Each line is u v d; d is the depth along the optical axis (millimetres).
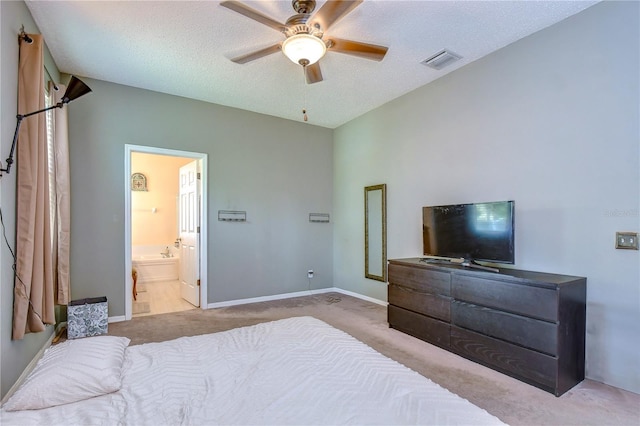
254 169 4738
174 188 6609
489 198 3156
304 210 5211
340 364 1521
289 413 1141
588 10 2482
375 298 4629
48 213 2514
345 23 2627
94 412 1169
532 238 2814
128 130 3832
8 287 2006
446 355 2826
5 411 1189
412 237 4035
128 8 2438
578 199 2537
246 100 4297
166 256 6406
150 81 3715
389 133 4375
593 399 2137
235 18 2568
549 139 2715
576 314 2332
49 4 2371
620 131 2324
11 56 2088
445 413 1135
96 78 3641
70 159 3531
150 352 1697
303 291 5164
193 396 1268
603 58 2406
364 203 4793
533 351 2301
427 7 2443
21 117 2033
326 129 5480
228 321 3768
